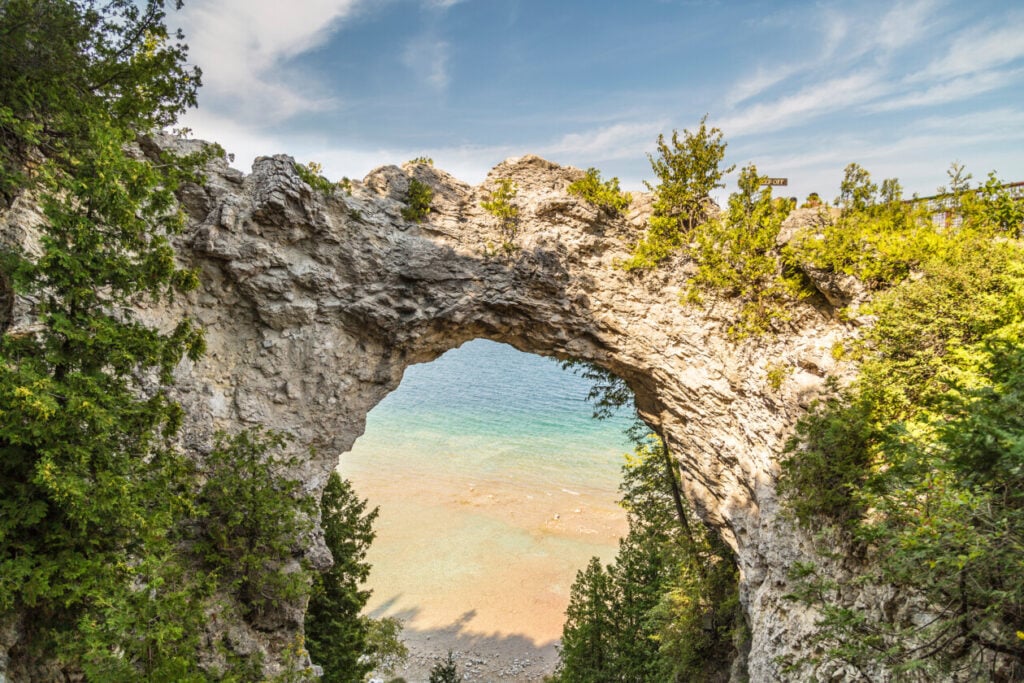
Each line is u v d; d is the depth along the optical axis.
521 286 23.80
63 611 11.03
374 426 76.50
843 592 15.24
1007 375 9.12
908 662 9.02
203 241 19.53
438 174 24.59
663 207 23.34
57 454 9.79
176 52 13.92
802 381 20.41
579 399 92.56
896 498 11.17
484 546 46.72
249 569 19.19
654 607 24.38
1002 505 8.49
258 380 20.92
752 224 21.84
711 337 23.41
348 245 21.78
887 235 19.42
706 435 24.38
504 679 33.47
